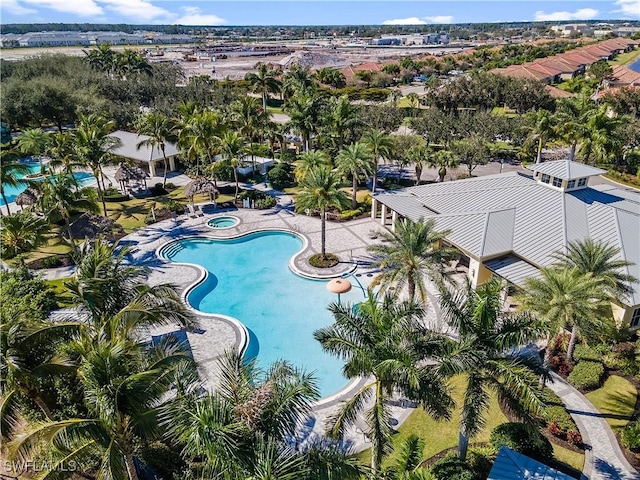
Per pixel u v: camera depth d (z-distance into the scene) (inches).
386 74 5979.3
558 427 893.2
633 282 1085.1
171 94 4045.3
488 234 1403.8
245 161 2672.2
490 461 814.5
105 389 587.2
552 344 999.6
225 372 634.2
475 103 3772.1
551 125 2554.1
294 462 533.3
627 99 3235.7
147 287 864.9
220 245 1824.6
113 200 2229.3
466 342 704.4
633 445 842.2
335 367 1137.4
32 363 697.6
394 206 1745.8
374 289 1456.7
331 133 2450.8
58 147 2126.0
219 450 509.4
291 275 1585.9
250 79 3705.7
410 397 673.6
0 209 2130.9
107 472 549.0
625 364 1046.4
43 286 1288.1
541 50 6879.9
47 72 4035.4
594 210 1439.5
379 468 689.6
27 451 557.6
